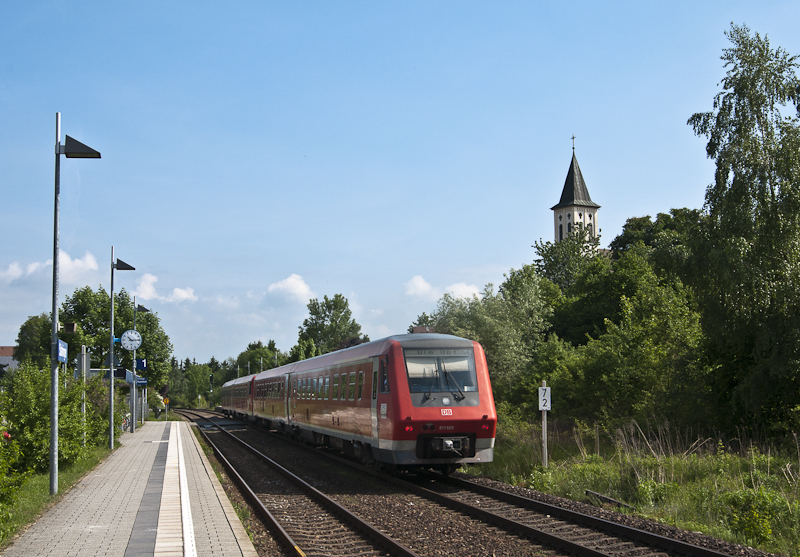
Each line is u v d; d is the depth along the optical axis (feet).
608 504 39.68
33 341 269.85
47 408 50.70
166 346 170.09
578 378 87.35
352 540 30.96
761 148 64.34
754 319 61.21
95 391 77.25
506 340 106.83
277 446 85.20
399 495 43.47
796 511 32.32
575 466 49.39
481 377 50.31
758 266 60.90
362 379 55.77
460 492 44.24
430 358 49.98
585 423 75.72
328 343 277.44
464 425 48.47
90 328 160.25
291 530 33.09
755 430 60.29
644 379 76.84
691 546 27.20
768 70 65.21
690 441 63.05
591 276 170.40
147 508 35.65
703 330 65.67
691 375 70.54
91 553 25.89
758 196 62.03
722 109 67.00
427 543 29.94
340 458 67.00
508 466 56.34
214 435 107.24
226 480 51.57
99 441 72.38
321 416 69.67
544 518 35.12
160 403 227.20
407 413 47.62
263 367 378.12
